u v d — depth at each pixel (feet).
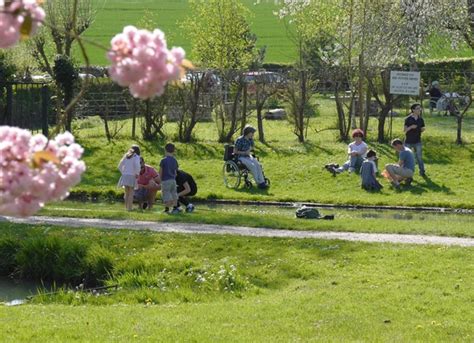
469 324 48.11
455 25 167.53
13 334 46.09
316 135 130.82
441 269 59.82
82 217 81.25
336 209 95.61
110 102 131.85
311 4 165.17
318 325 47.78
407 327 47.44
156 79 22.40
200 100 126.31
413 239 71.15
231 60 190.80
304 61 168.25
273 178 109.19
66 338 45.42
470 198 98.58
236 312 51.06
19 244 68.39
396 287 55.88
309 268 61.72
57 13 137.59
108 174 110.83
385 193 101.45
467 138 122.21
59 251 66.54
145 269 63.36
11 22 22.12
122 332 46.55
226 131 126.41
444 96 152.97
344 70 128.77
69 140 23.88
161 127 125.70
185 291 57.52
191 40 201.36
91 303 55.93
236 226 76.84
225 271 60.39
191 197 99.60
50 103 126.62
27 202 23.09
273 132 133.69
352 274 59.93
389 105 123.75
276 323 48.32
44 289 63.98
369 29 142.41
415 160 109.40
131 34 22.38
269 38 317.01
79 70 141.69
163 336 45.68
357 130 110.52
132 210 88.79
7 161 22.72
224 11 191.52
